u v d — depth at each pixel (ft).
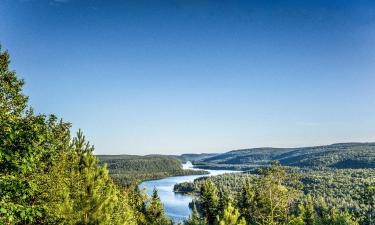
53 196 61.82
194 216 203.41
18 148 42.39
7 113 50.90
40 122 54.03
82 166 84.94
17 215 41.63
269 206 135.95
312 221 261.44
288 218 136.77
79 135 89.81
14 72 57.47
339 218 302.45
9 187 40.60
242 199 236.02
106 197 83.41
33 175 55.21
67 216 72.33
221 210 254.68
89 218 78.07
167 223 243.19
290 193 133.18
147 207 236.43
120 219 94.73
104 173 90.53
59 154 70.74
